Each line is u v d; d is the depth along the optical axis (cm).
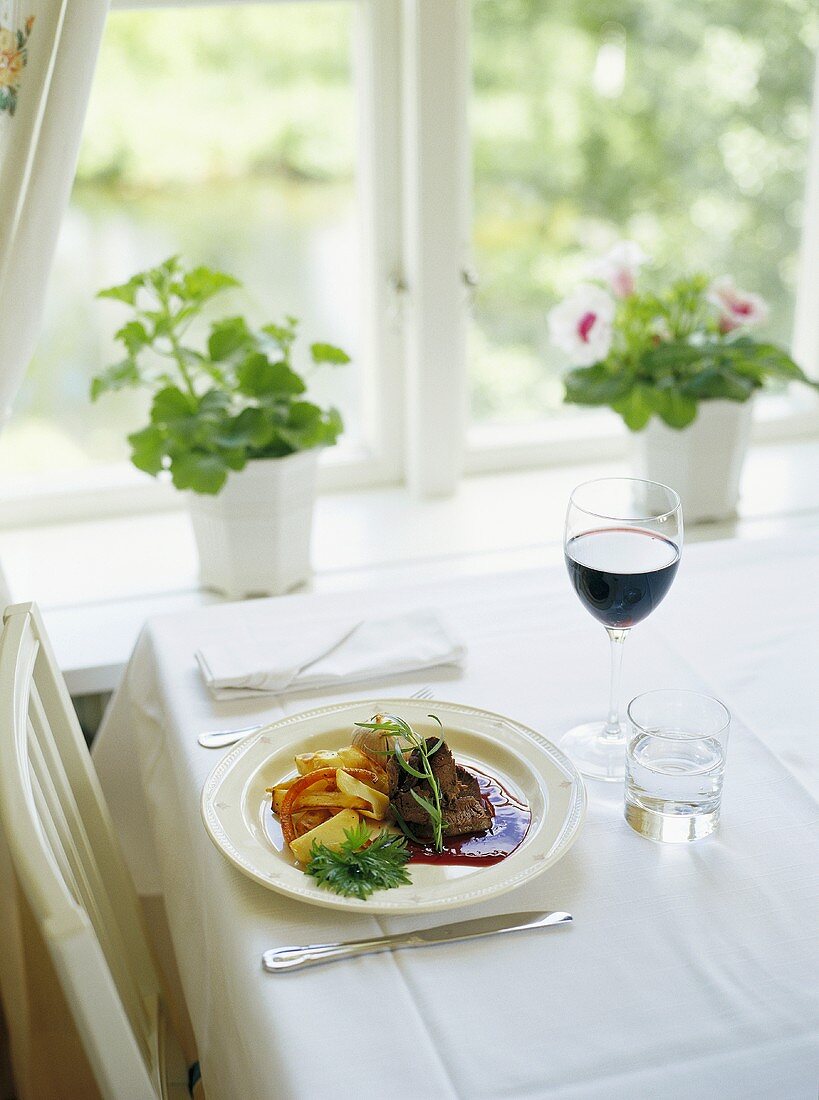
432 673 110
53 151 131
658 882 81
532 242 210
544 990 71
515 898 79
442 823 82
